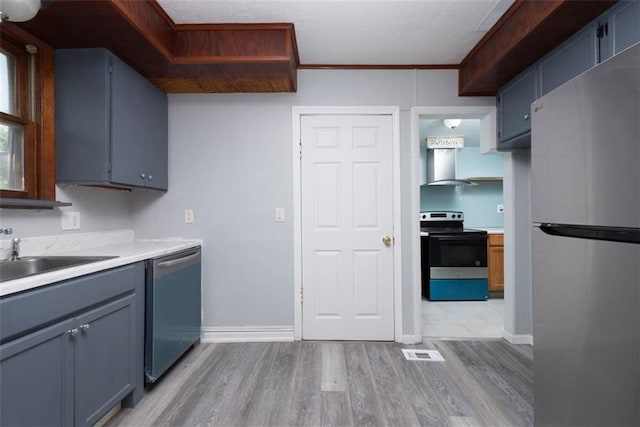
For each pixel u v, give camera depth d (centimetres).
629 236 85
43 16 149
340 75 254
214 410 165
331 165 255
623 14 140
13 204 147
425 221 439
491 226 451
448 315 325
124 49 182
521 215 254
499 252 389
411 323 253
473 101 254
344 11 187
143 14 166
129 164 196
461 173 454
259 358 223
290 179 254
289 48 202
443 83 254
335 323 256
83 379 133
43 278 113
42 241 174
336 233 255
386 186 254
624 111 84
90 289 136
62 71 177
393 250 254
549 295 113
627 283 84
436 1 177
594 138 93
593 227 94
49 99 174
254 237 255
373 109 253
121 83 187
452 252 381
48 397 117
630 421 84
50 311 117
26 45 165
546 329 115
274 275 255
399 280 253
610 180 88
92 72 177
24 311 107
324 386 187
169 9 185
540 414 119
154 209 254
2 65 158
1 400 101
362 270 255
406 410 165
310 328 256
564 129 104
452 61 247
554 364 111
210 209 254
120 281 155
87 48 178
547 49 184
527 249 254
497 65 205
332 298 256
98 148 177
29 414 110
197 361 219
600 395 93
